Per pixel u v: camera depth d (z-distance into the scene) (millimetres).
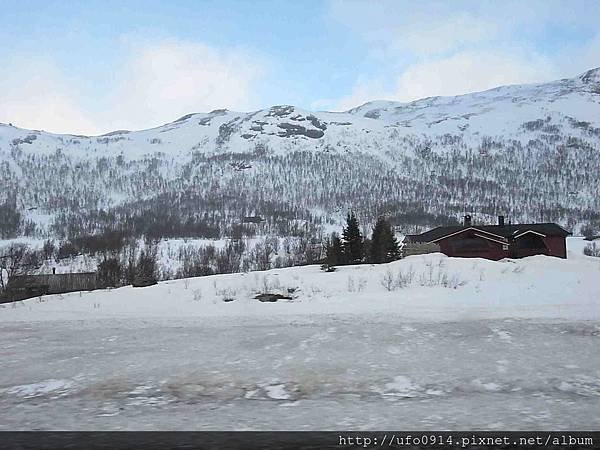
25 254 71750
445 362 9102
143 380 8289
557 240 44500
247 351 10336
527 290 18250
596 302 15672
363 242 51094
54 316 16812
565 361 9031
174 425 6094
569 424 5887
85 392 7703
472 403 6812
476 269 24156
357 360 9344
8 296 37656
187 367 9078
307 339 11422
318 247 79562
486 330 11945
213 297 19984
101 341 11945
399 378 8133
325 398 7180
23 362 9844
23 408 6945
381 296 18141
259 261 67938
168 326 13938
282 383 7957
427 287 19594
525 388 7492
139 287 24406
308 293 20062
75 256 75938
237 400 7156
